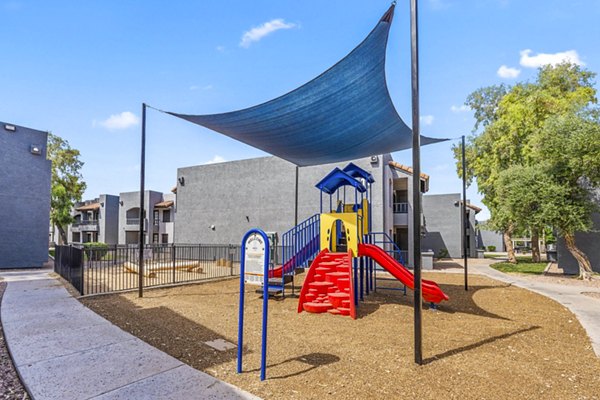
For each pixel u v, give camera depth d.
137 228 33.47
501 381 3.65
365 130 8.66
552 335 5.48
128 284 11.01
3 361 4.30
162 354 4.40
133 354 4.39
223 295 9.06
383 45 5.48
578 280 12.72
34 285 10.18
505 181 14.56
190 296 8.86
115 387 3.43
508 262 21.27
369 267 10.35
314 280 7.75
